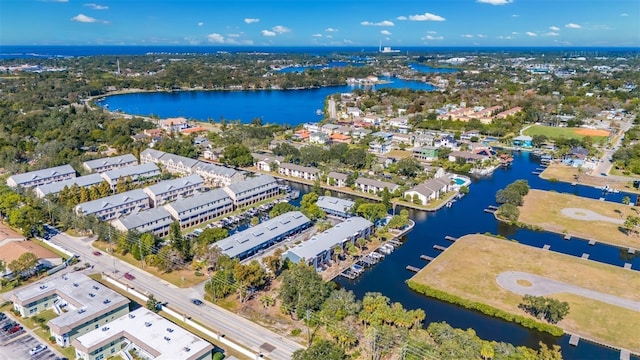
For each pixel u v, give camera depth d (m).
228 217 161.00
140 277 118.25
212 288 107.31
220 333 94.56
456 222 159.62
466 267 124.00
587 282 115.69
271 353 88.31
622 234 147.00
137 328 89.44
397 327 91.75
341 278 120.31
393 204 173.00
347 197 186.25
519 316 99.44
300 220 148.12
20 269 113.00
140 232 136.62
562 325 98.00
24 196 164.38
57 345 90.38
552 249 137.25
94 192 168.25
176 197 177.25
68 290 103.31
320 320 94.50
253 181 178.38
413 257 132.62
